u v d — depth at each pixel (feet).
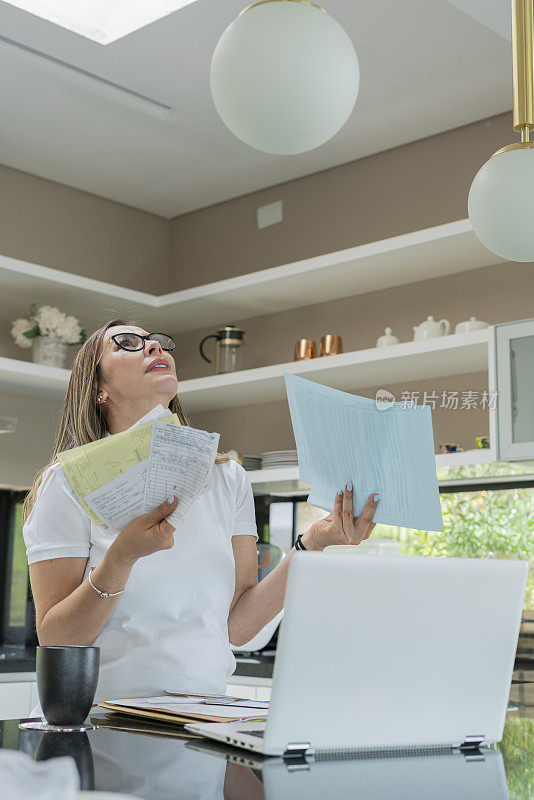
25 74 10.84
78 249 14.25
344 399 4.49
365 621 2.96
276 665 2.87
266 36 4.09
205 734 3.21
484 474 10.50
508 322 10.72
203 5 9.29
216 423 14.35
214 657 4.66
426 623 3.07
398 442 4.33
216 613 4.78
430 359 10.94
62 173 13.74
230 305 13.41
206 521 4.91
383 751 3.11
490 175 4.89
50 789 1.71
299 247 13.65
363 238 12.87
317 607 2.88
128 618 4.57
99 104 11.53
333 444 4.54
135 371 5.35
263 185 14.11
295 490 12.68
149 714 3.64
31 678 10.66
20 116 11.91
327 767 2.80
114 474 3.82
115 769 2.69
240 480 5.30
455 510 11.50
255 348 13.93
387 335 11.28
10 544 13.48
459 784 2.62
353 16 9.43
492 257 11.16
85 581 4.18
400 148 12.63
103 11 10.04
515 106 4.88
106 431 5.55
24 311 13.38
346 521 4.49
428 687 3.12
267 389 12.80
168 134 12.35
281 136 4.23
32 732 3.36
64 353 12.65
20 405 13.43
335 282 12.29
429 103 11.35
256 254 14.24
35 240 13.73
